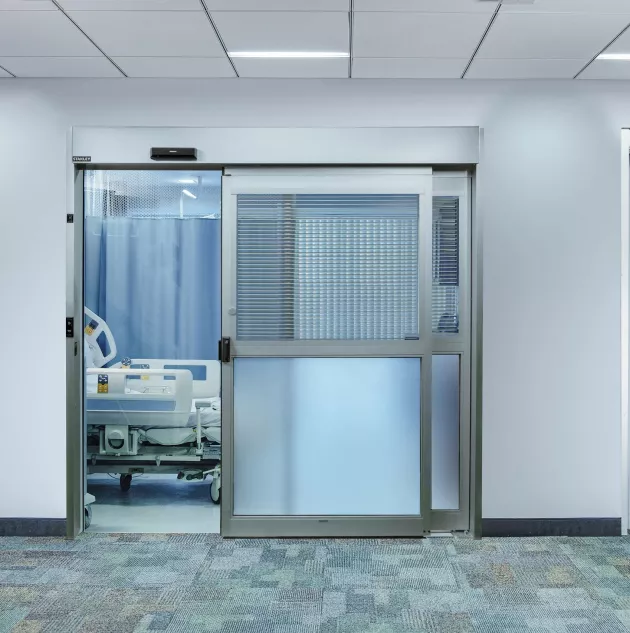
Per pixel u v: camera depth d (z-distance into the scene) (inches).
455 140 140.4
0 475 143.4
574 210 142.6
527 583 119.1
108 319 159.2
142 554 133.0
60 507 143.3
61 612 108.0
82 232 144.9
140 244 157.8
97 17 109.6
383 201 142.6
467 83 141.3
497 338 142.7
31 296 142.6
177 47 123.5
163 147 140.1
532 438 143.1
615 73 137.4
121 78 141.0
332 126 141.2
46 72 137.8
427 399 142.9
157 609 109.1
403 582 119.6
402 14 107.9
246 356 142.7
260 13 107.7
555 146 142.0
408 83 141.0
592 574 123.0
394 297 143.2
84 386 147.6
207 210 157.6
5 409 143.2
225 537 141.9
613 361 143.3
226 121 141.3
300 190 142.4
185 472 162.6
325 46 122.5
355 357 143.4
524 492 143.1
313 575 122.7
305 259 142.9
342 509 144.1
